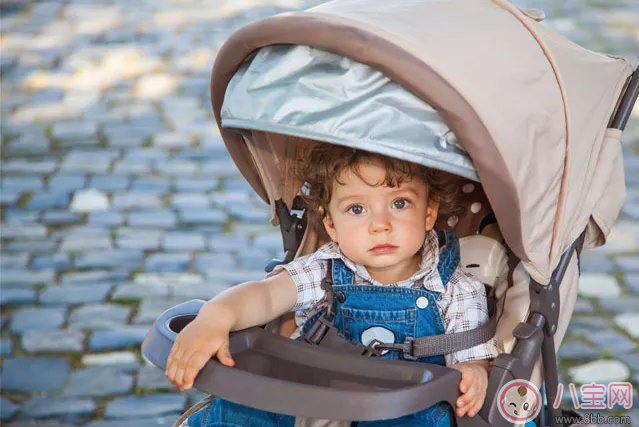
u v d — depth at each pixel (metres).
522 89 1.76
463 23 1.79
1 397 3.44
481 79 1.68
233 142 2.13
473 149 1.65
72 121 6.05
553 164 1.84
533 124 1.75
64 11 8.39
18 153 5.58
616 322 3.98
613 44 7.24
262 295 2.03
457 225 2.30
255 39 1.75
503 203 1.72
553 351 2.06
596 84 2.09
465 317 2.06
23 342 3.79
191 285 4.21
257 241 4.65
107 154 5.59
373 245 1.99
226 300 1.93
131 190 5.16
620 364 3.68
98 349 3.76
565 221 1.95
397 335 2.06
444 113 1.62
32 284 4.22
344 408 1.60
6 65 7.02
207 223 4.82
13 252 4.49
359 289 2.10
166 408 3.40
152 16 8.21
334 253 2.16
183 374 1.75
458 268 2.15
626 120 2.17
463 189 2.25
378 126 1.67
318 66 1.71
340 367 1.82
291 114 1.73
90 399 3.44
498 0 1.95
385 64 1.61
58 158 5.53
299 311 2.19
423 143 1.68
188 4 8.55
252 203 5.07
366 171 1.96
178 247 4.57
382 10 1.79
